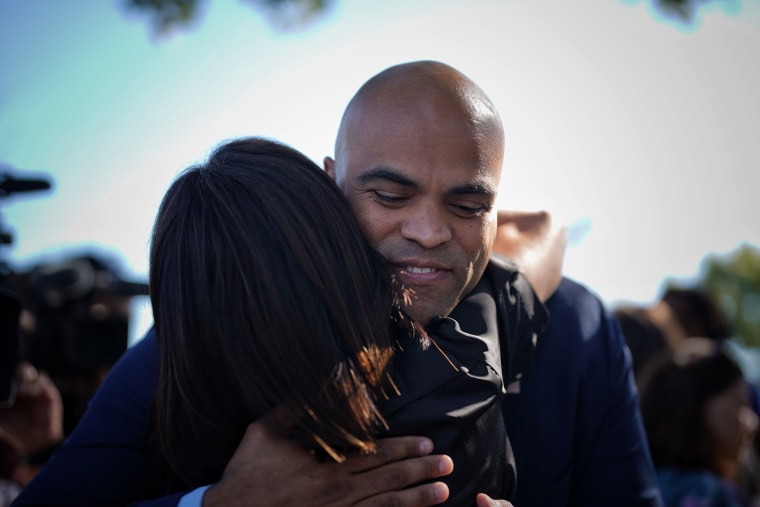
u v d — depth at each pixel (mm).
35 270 2887
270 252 1294
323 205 1349
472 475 1360
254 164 1394
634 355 3068
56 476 1460
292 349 1258
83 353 2885
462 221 1400
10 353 1972
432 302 1417
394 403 1322
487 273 1618
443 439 1321
